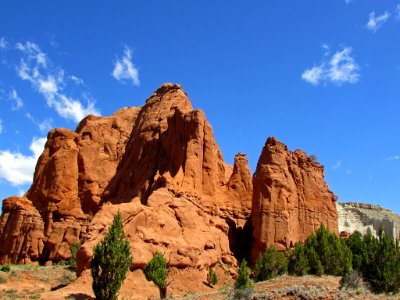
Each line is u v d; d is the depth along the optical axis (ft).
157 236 179.11
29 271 191.42
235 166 266.77
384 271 119.85
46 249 278.05
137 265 161.99
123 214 174.09
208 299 131.03
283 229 223.92
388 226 386.32
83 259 157.17
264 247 219.61
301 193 249.75
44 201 298.76
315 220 247.29
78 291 144.46
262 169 238.68
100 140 329.31
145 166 256.11
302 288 102.83
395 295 112.57
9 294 141.08
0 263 271.69
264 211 227.20
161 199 198.49
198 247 190.70
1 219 287.69
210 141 241.35
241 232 242.78
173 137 247.50
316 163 269.03
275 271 172.14
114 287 117.80
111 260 118.52
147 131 276.00
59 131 328.49
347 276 117.19
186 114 246.06
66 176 304.50
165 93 309.01
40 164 324.80
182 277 173.58
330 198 260.42
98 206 285.02
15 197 293.23
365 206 445.37
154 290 156.97
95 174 310.86
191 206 209.67
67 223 287.69
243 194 258.16
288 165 252.62
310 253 170.30
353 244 203.00
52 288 157.28
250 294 110.73
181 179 221.87
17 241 275.59
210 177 234.38
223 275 198.18
